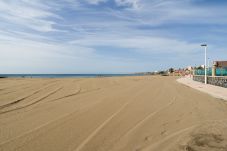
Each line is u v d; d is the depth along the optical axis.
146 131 7.38
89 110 10.44
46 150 5.59
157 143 6.29
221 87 25.00
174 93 18.20
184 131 7.45
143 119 8.95
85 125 7.90
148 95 16.41
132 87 23.27
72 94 16.19
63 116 9.14
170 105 12.27
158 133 7.20
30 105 11.49
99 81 32.38
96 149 5.74
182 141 6.47
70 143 6.10
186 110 10.97
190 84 30.56
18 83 25.62
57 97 14.50
